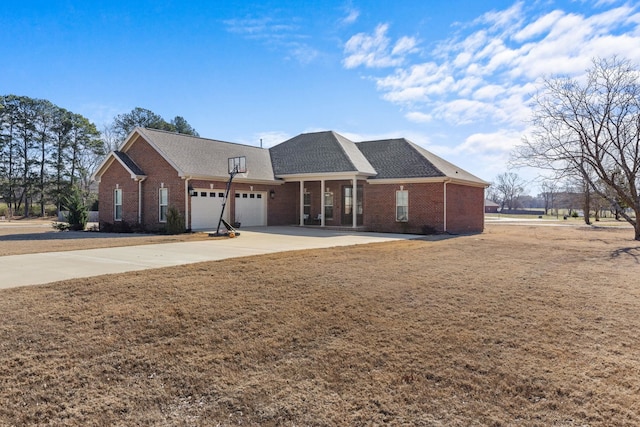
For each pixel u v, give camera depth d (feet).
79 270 28.48
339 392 12.59
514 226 101.86
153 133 72.69
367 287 24.12
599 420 10.98
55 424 10.84
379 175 73.20
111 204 77.66
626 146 64.23
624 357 14.94
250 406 11.83
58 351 15.06
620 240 58.08
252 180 74.02
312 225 78.79
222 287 23.52
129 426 10.83
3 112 146.61
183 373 13.74
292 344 16.11
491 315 19.43
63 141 156.25
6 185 147.84
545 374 13.61
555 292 23.70
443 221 67.15
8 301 20.26
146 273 26.84
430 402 11.99
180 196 66.33
